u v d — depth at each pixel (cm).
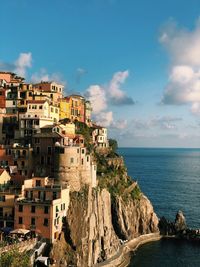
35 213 13188
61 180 14762
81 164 15200
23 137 16788
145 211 18912
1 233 12706
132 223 18188
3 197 13800
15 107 17712
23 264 9856
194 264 15225
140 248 17150
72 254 13325
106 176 18325
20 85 18938
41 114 17038
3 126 17562
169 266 14950
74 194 14550
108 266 14275
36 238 12812
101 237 15088
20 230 12825
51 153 15588
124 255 15725
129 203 18438
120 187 18688
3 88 18525
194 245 17725
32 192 13825
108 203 16338
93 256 14162
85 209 14350
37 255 12338
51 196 13650
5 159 15688
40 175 15512
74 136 17550
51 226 13050
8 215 13700
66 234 13662
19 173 15488
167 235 18950
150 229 18812
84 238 13938
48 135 15675
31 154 15650
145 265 15000
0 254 10125
